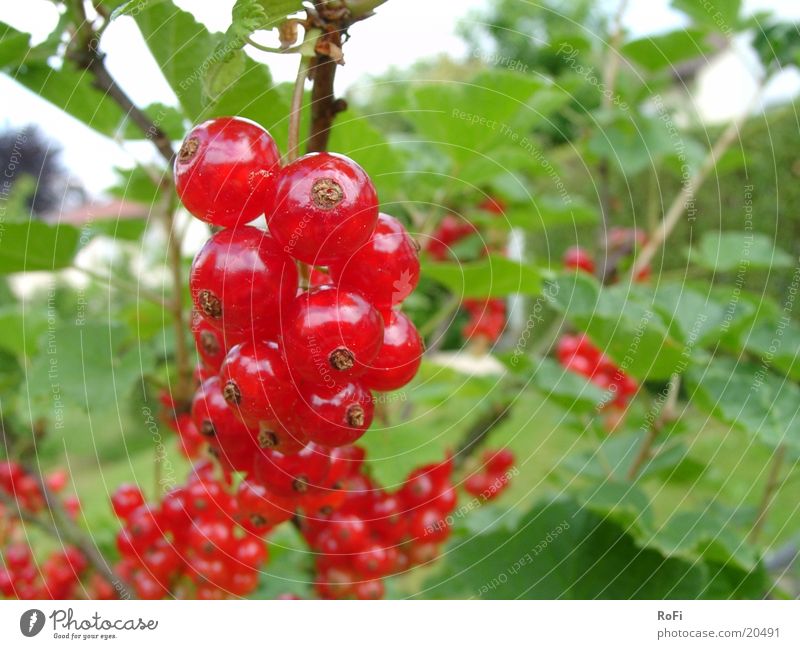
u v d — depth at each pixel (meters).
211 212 0.08
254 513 0.10
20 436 0.19
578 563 0.13
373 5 0.08
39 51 0.11
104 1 0.10
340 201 0.08
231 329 0.08
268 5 0.08
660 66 0.21
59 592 0.17
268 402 0.08
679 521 0.14
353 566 0.13
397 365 0.08
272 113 0.10
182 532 0.13
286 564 0.16
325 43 0.08
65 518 0.16
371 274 0.08
